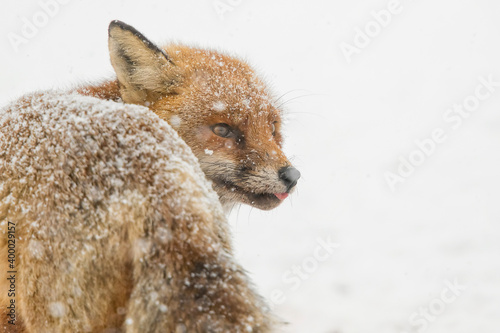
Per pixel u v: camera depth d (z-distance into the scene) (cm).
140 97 768
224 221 512
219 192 797
